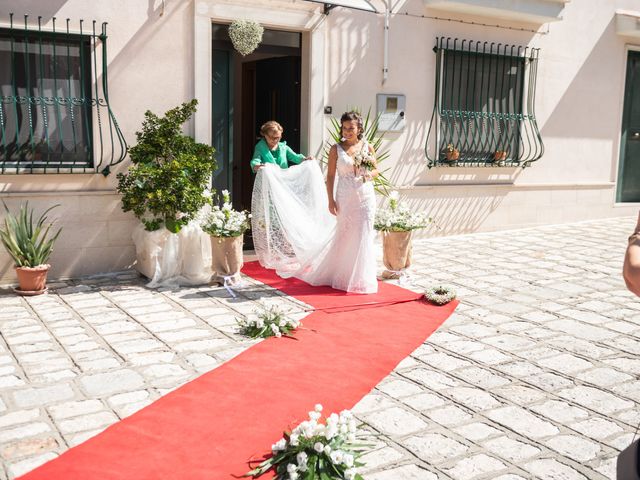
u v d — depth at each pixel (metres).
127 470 3.25
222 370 4.55
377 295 6.62
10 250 6.39
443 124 9.62
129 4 7.12
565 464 3.43
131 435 3.61
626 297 6.64
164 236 6.77
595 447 3.61
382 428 3.78
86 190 7.12
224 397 4.12
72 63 6.99
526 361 4.87
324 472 3.19
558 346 5.20
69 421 3.78
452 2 8.97
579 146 11.17
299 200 7.31
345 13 8.55
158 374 4.48
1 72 6.67
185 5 7.43
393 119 9.14
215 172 8.12
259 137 9.30
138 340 5.14
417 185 9.55
